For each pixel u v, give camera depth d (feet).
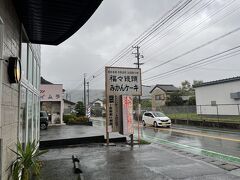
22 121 17.83
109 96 36.37
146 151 29.45
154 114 76.02
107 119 35.63
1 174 10.50
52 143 35.37
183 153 28.25
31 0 13.71
